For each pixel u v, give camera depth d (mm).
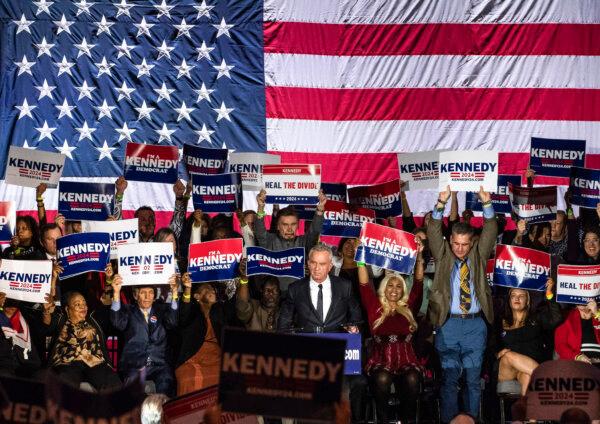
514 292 10336
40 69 15211
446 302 10188
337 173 15438
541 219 12438
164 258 10133
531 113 15555
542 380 6875
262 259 10344
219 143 15383
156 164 12445
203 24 15516
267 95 15484
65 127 15188
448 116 15547
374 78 15555
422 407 11086
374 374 9914
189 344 10125
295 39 15562
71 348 9805
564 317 10633
